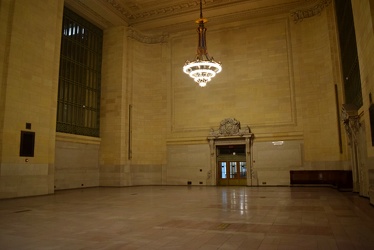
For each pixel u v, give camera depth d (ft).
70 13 59.36
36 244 15.44
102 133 64.69
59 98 55.52
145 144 67.36
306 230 18.15
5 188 38.42
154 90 69.56
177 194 43.19
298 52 60.08
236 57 65.00
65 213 25.75
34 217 23.73
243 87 63.62
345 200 33.14
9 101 39.83
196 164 64.80
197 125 65.87
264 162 59.88
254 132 61.36
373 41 24.13
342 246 14.48
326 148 54.95
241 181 62.44
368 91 27.12
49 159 45.19
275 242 15.42
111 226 19.94
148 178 66.28
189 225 20.12
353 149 42.29
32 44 43.62
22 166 40.70
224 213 25.08
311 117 57.36
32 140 42.37
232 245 14.93
